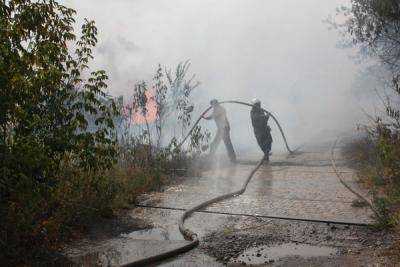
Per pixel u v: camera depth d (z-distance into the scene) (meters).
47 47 5.68
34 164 5.15
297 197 8.23
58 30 6.10
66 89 6.14
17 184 5.14
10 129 5.42
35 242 5.56
